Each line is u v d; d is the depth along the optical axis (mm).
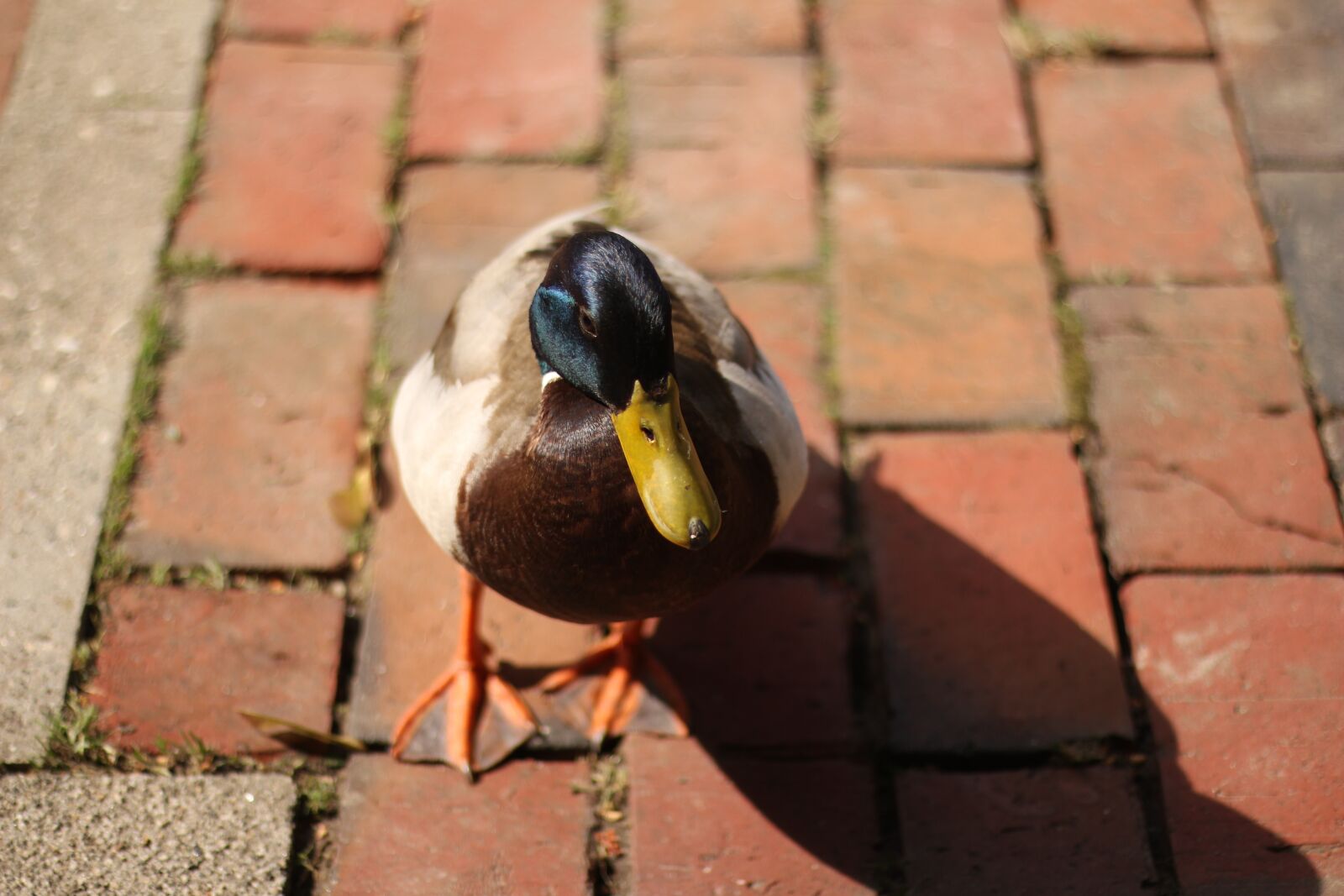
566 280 1220
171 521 1410
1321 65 1608
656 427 1208
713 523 1201
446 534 1290
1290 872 1310
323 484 1429
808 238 1532
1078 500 1428
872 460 1444
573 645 1392
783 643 1387
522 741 1351
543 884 1312
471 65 1604
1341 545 1409
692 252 1524
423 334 1485
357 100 1586
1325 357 1479
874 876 1315
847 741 1355
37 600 1379
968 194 1552
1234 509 1423
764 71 1606
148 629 1377
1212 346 1484
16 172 1535
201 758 1340
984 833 1325
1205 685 1366
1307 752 1344
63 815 1319
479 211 1540
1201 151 1570
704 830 1327
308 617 1387
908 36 1627
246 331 1480
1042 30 1629
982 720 1358
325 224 1527
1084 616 1389
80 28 1605
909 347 1486
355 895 1309
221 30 1613
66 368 1458
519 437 1259
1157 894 1308
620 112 1586
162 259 1505
